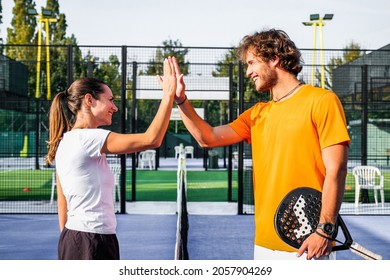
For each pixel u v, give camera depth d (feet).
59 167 8.63
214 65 33.63
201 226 26.43
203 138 9.22
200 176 62.95
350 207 34.55
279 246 7.87
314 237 7.41
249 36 8.48
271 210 7.97
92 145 8.32
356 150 65.31
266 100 33.63
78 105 8.86
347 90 47.32
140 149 8.21
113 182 8.87
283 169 7.86
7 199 37.63
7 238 23.00
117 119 50.60
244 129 9.16
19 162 84.28
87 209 8.43
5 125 85.66
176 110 72.84
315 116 7.65
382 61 50.31
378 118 61.98
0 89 57.31
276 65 8.21
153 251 20.20
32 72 105.40
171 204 35.29
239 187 30.68
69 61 30.53
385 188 49.11
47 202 35.68
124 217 29.32
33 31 169.99
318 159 7.74
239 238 23.17
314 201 7.71
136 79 39.99
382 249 21.22
